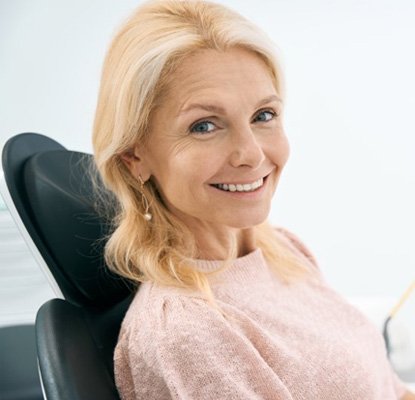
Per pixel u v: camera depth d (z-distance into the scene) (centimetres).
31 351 127
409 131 145
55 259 76
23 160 78
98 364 64
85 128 147
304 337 72
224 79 62
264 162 69
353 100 143
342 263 158
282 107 70
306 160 148
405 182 149
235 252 78
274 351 67
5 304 151
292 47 140
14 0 139
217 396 60
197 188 65
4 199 73
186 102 62
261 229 90
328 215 153
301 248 102
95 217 78
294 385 66
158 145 65
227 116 62
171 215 74
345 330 82
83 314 74
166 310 64
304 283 87
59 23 140
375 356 84
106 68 66
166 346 60
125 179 73
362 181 150
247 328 68
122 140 66
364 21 137
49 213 74
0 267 148
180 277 70
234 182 66
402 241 154
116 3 139
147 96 62
